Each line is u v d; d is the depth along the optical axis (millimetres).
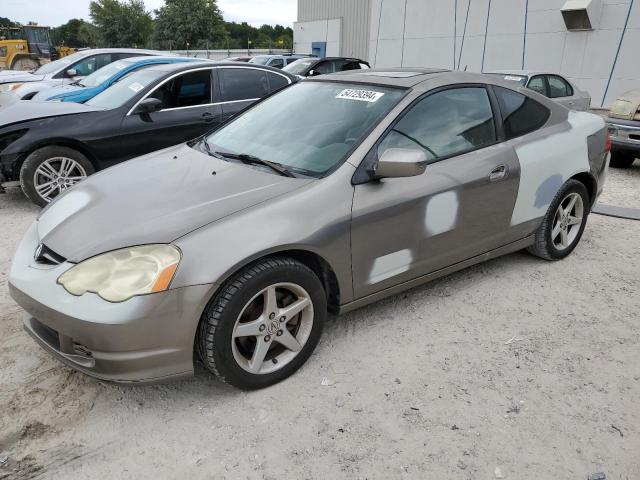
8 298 3711
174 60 8945
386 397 2748
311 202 2775
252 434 2492
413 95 3268
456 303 3717
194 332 2457
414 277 3340
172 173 3168
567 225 4379
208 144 3660
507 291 3900
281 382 2848
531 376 2936
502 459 2363
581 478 2268
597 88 14227
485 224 3605
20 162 5516
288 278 2674
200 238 2471
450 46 17500
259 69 6977
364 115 3232
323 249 2779
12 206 5984
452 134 3410
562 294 3877
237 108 6645
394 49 19328
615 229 5328
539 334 3355
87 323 2316
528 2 15227
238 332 2586
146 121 6035
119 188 3033
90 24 67375
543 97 4141
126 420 2576
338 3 26406
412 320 3484
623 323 3504
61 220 2812
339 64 15281
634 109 7730
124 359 2371
